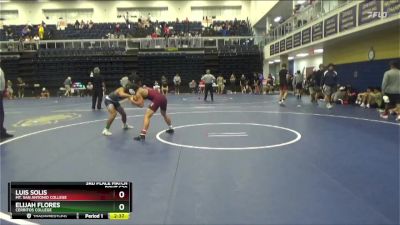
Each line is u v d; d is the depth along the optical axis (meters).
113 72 27.30
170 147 7.20
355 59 16.38
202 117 11.90
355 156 6.23
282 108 14.45
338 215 3.76
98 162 6.08
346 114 12.05
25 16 38.94
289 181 4.90
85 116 12.71
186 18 37.16
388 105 11.03
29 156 6.61
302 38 19.45
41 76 27.22
